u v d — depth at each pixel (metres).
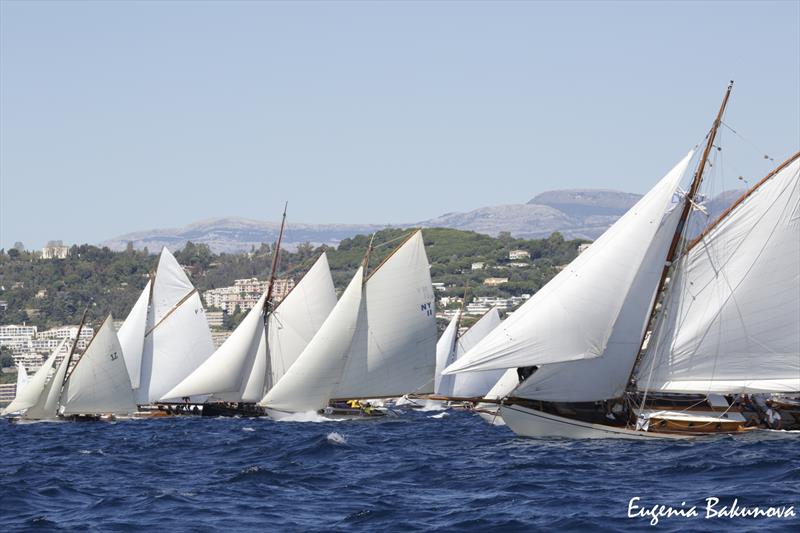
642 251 123.88
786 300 123.88
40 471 110.75
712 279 125.50
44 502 87.56
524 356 123.19
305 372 195.25
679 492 84.00
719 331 125.44
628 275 123.69
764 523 70.12
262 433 163.12
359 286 193.12
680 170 123.88
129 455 130.62
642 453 110.62
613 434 126.62
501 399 132.50
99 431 187.00
